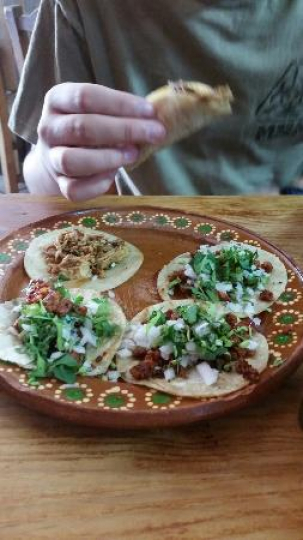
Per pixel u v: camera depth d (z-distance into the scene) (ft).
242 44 2.25
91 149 1.68
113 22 2.19
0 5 3.39
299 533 1.01
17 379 1.29
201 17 2.18
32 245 1.82
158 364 1.39
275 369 1.33
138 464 1.14
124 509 1.05
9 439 1.19
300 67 2.30
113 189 2.62
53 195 2.10
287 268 1.73
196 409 1.21
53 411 1.20
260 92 2.31
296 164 2.55
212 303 1.63
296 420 1.25
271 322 1.56
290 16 2.22
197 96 1.66
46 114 1.76
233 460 1.15
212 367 1.38
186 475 1.12
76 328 1.47
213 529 1.01
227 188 2.46
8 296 1.65
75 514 1.03
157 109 1.68
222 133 2.37
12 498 1.06
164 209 2.01
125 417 1.19
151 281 1.75
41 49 2.23
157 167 2.36
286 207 2.06
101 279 1.75
